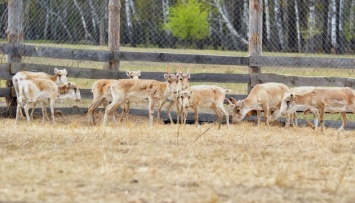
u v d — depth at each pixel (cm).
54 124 4353
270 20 10988
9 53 4891
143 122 4888
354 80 5009
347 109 4884
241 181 2414
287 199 2189
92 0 10544
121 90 4469
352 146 3444
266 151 3111
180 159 2845
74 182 2338
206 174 2527
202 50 10769
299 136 3878
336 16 10644
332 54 9025
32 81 4453
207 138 3581
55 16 9762
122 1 11312
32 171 2483
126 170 2514
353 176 2611
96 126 4291
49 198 2109
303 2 10338
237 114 4769
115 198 2134
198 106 4572
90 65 7200
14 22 4919
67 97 4834
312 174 2612
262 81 5081
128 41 11188
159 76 5209
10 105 4884
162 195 2189
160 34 11681
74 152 2934
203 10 12612
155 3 11612
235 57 5088
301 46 10562
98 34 10381
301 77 5062
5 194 2144
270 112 4881
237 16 12044
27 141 3238
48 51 4966
